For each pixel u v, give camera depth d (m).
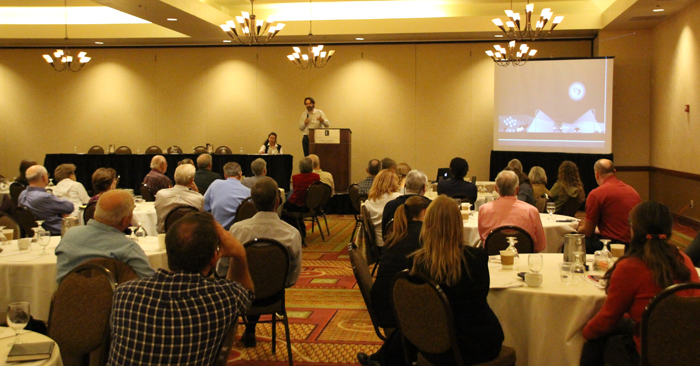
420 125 11.48
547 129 10.20
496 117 10.54
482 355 2.31
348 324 4.21
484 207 4.00
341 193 10.26
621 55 10.24
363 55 11.55
